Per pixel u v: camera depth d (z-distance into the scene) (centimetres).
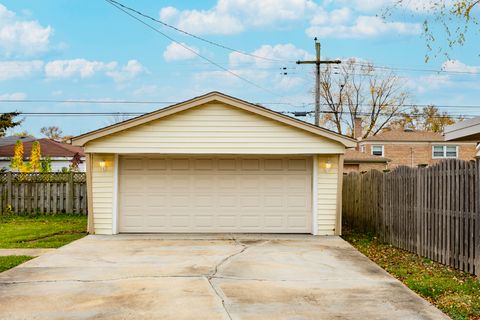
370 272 870
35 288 749
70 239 1273
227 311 629
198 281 795
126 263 946
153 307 647
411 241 1087
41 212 1838
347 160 3631
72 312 627
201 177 1412
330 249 1122
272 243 1214
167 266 918
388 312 628
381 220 1298
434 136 4072
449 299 688
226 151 1328
